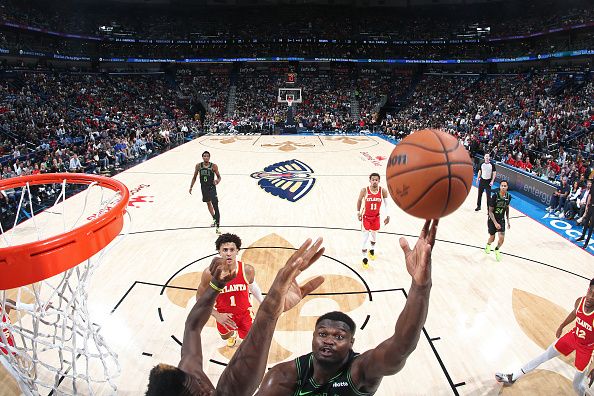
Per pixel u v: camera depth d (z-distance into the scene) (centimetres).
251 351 131
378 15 4019
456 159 170
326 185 1371
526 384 494
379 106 3516
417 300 145
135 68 3934
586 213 912
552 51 3200
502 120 2517
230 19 4019
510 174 1427
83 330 365
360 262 801
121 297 668
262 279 729
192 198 1212
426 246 148
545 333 590
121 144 1867
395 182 179
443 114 3042
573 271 779
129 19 3906
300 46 3884
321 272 758
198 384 160
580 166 1362
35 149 1769
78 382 478
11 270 241
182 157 1847
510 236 955
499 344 565
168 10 3947
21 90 2666
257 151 2022
